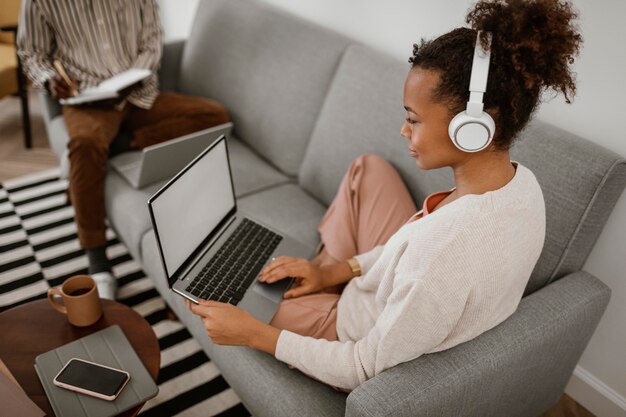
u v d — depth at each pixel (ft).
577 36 2.52
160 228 3.53
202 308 3.51
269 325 3.51
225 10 6.72
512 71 2.41
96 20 6.43
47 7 6.13
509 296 3.10
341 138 5.30
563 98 4.31
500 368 3.11
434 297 2.61
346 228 4.51
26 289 5.80
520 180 2.75
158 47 6.81
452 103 2.52
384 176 4.58
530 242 2.82
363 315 3.52
